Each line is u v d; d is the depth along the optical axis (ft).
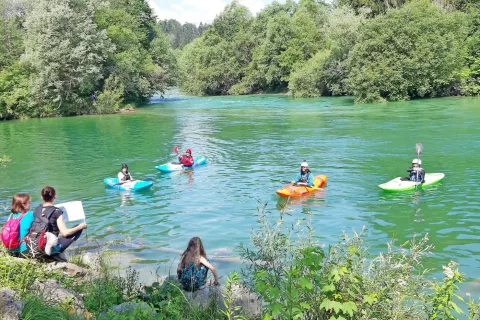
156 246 31.14
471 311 13.61
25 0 142.92
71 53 127.03
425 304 13.85
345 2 192.54
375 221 35.06
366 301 12.73
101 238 33.06
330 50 178.29
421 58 134.82
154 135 87.76
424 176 45.44
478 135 70.49
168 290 19.03
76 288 19.39
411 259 15.12
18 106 128.57
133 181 48.39
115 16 156.35
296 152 64.54
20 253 22.43
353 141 70.95
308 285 12.10
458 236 31.24
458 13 152.46
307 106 137.18
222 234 33.37
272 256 16.21
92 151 72.23
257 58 222.89
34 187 49.88
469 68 145.28
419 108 112.78
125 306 16.49
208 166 58.13
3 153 71.97
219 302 17.31
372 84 135.03
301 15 212.02
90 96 140.05
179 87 260.42
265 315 12.41
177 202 42.47
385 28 135.23
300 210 38.58
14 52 139.74
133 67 152.56
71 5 131.44
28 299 14.61
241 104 157.48
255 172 53.72
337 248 16.31
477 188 43.14
